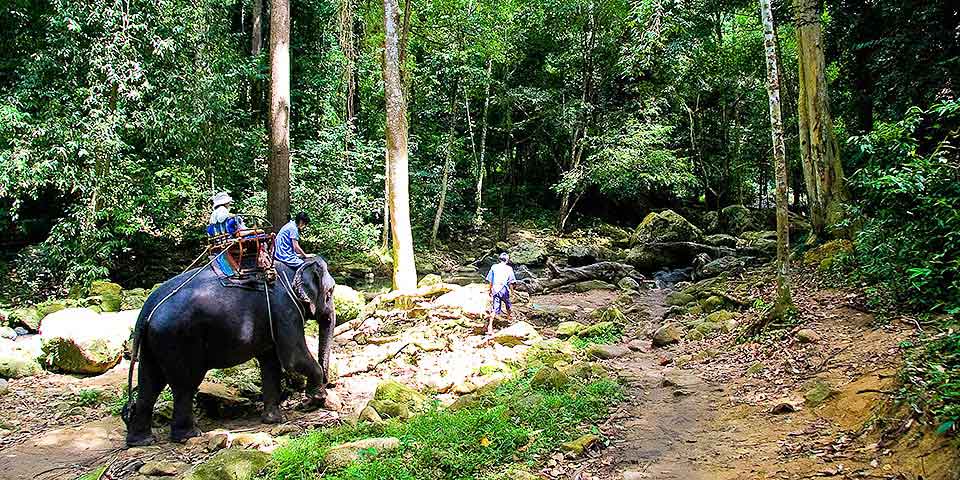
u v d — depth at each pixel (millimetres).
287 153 14742
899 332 7320
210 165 18156
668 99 26703
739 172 28812
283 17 14547
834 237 14031
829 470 4719
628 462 5492
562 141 29500
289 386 8812
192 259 18609
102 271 14453
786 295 9250
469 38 24141
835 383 6359
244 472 5480
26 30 15938
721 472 5121
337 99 24062
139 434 6875
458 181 27750
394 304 13289
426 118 27562
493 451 5672
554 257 23531
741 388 7215
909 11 14750
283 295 7781
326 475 5371
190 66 16594
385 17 14445
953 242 7180
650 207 31547
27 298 14461
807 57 14406
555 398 7043
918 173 7492
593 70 26250
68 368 10086
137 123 15258
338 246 21000
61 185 14266
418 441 5977
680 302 14711
